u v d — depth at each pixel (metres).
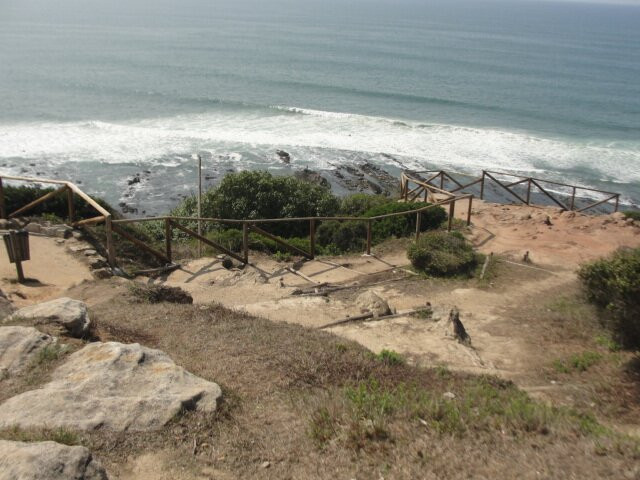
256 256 14.33
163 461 4.63
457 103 56.91
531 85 70.31
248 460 4.83
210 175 33.19
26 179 12.82
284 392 6.12
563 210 18.36
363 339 8.80
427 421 5.65
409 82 69.19
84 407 4.98
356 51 99.38
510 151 39.41
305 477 4.65
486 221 17.08
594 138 44.34
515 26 195.75
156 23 143.88
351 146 39.62
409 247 13.61
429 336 8.98
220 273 12.18
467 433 5.46
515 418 5.82
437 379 7.20
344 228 16.03
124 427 4.88
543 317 10.11
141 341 7.30
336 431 5.35
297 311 9.95
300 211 19.47
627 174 35.47
